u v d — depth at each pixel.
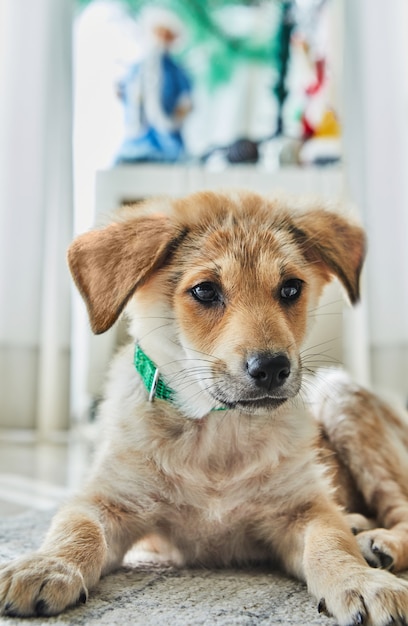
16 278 1.43
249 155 1.46
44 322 1.44
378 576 0.48
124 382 0.59
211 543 0.58
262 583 0.54
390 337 1.35
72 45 1.49
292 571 0.56
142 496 0.56
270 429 0.57
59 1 1.48
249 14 1.58
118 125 1.53
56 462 1.08
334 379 0.68
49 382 1.43
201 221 0.61
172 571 0.57
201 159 1.51
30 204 1.45
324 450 0.64
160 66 1.55
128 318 0.62
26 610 0.46
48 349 1.44
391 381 1.34
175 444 0.56
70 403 1.43
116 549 0.56
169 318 0.58
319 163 1.43
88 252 0.58
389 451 0.65
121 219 0.61
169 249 0.59
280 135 1.52
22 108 1.46
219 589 0.52
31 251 1.44
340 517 0.56
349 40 1.42
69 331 1.43
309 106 1.51
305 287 0.59
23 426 1.41
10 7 1.48
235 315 0.54
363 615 0.45
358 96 1.40
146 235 0.58
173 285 0.58
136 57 1.56
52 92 1.47
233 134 1.58
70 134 1.47
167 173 1.38
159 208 0.62
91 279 0.57
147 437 0.56
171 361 0.57
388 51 1.41
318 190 1.37
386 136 1.39
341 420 0.66
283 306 0.58
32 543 0.61
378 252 1.35
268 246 0.59
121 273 0.57
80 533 0.52
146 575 0.55
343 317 1.36
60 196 1.46
